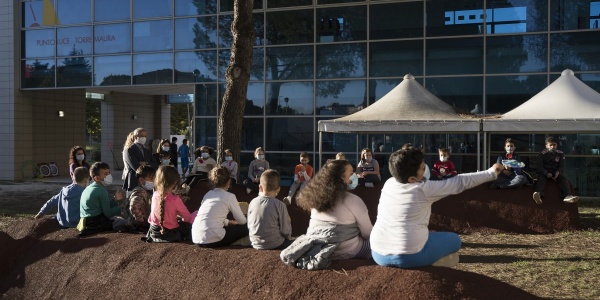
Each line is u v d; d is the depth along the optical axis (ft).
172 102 100.83
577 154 51.19
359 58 59.06
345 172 16.25
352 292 14.80
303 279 15.74
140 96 97.96
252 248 18.69
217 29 64.44
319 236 16.02
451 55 56.08
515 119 37.96
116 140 92.79
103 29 70.74
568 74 41.52
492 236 31.78
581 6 52.08
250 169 37.22
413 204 14.65
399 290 14.26
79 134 88.99
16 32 75.72
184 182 36.47
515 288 14.74
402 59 57.62
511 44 54.24
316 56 60.44
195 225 19.38
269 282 16.25
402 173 14.76
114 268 19.97
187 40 65.98
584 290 19.44
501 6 54.44
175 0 66.44
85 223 22.56
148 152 34.22
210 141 65.00
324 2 60.03
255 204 18.54
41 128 81.76
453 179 14.66
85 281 20.38
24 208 47.06
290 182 61.00
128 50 69.21
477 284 14.43
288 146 61.41
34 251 22.91
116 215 23.84
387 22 58.08
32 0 74.95
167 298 18.10
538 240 30.09
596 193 50.65
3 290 22.34
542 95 41.11
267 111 62.13
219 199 19.43
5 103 76.33
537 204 33.04
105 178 24.32
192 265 18.38
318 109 60.49
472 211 33.45
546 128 37.14
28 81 75.77
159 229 20.56
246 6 41.24
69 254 21.71
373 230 15.43
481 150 53.31
